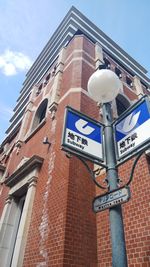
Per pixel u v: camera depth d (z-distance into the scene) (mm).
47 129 8719
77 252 4531
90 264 4598
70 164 5875
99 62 10898
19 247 5727
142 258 4191
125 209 5133
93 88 3617
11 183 8883
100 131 3693
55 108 8977
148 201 4750
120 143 3348
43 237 5230
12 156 12203
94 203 3055
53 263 4406
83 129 3500
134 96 12070
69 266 4238
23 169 8008
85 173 6023
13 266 5488
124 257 2391
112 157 3242
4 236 7227
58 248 4516
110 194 2881
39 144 8852
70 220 4863
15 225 7652
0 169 12164
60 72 11000
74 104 7777
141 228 4539
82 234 4883
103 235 5039
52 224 5164
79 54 11047
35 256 5129
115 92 3600
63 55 12250
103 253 4793
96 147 3424
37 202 6441
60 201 5340
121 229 2602
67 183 5438
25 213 6406
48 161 7168
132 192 5238
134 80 13875
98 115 7977
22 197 8289
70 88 8781
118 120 3641
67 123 3379
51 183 6227
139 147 2953
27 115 12555
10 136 15539
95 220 5410
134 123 3275
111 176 3045
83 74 9523
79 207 5230
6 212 7902
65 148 3119
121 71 13516
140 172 5375
